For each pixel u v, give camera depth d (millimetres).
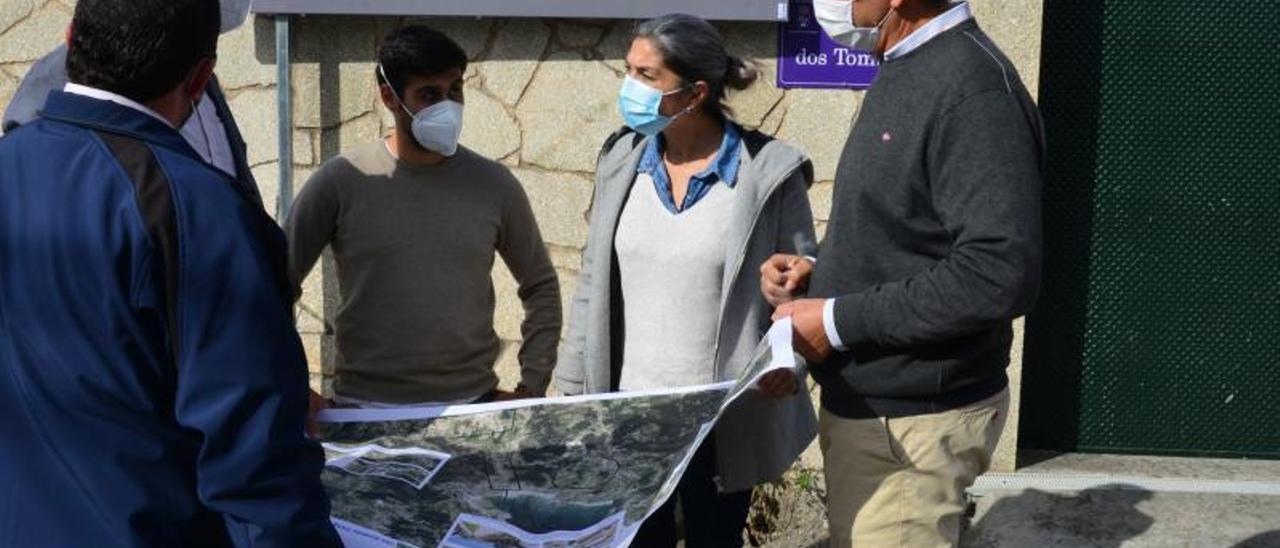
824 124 4430
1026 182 2398
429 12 4410
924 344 2523
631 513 2365
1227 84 4547
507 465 2568
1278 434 4734
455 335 3178
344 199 3121
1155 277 4684
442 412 2775
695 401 2727
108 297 1828
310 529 1889
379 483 2508
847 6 2580
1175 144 4598
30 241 1862
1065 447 4816
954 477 2613
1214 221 4633
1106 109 4594
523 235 3332
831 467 2734
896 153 2500
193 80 2027
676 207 3137
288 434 1878
